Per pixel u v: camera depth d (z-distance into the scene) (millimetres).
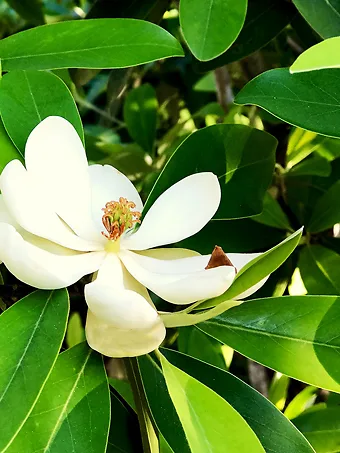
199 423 203
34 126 238
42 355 198
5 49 261
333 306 234
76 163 225
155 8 379
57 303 210
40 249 210
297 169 384
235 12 248
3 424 184
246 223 342
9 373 193
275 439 237
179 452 228
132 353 209
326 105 256
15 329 202
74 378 222
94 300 190
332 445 321
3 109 237
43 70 250
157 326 201
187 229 236
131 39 260
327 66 206
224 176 286
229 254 232
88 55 256
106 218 228
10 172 197
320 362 225
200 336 353
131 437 258
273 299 239
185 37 245
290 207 380
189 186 237
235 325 237
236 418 203
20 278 200
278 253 201
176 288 201
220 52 243
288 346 229
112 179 253
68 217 221
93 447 209
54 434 210
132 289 224
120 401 265
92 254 226
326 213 347
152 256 236
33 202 209
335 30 290
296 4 291
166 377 211
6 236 188
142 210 253
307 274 343
